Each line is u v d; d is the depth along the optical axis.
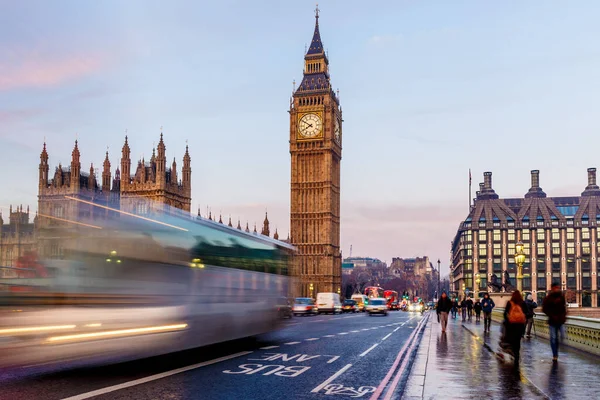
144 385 14.91
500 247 198.62
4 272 12.18
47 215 13.39
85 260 14.31
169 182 137.00
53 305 13.27
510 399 13.44
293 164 170.25
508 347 19.72
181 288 19.03
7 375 16.19
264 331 28.05
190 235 19.94
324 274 165.12
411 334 35.75
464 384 15.52
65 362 18.45
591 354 23.03
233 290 24.02
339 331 37.41
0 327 11.97
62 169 113.75
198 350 24.50
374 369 18.72
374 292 136.00
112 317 15.15
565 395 14.02
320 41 175.62
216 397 13.55
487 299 36.97
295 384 15.59
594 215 193.88
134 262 16.27
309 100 170.50
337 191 178.75
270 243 29.95
